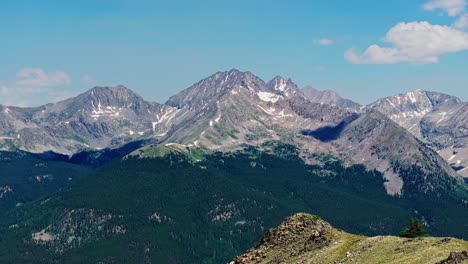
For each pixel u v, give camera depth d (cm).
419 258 11281
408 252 11988
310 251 14938
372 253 12875
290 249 15788
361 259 12788
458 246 11444
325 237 15275
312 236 15712
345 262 12938
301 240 16112
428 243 12175
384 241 13262
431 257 11062
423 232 16075
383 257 12250
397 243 12794
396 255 12019
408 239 12912
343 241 14538
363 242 13850
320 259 13900
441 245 11712
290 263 14638
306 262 14100
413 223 16188
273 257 15862
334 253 13888
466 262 9838
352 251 13538
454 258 10150
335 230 15750
